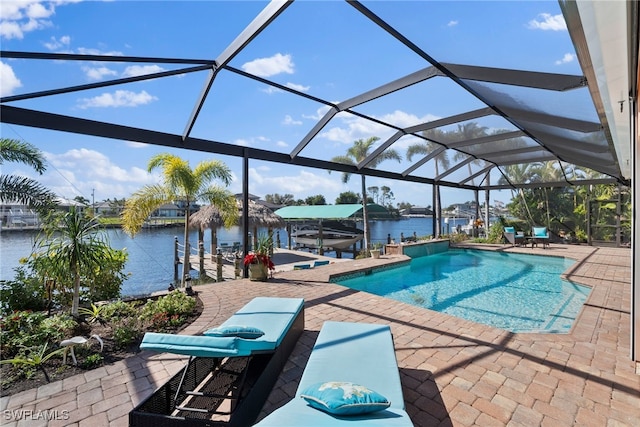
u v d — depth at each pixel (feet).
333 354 8.63
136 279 36.86
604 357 11.38
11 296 16.16
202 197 27.43
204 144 21.38
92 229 15.07
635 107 10.73
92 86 13.38
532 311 20.76
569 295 24.13
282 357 10.41
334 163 30.25
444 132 24.98
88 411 8.30
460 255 42.96
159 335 7.68
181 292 18.44
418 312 16.66
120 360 11.20
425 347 12.27
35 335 11.81
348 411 5.72
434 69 15.57
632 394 9.08
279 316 11.65
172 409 7.73
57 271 14.06
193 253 53.31
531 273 32.50
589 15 5.88
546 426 7.76
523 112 16.46
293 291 20.81
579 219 52.21
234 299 18.83
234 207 29.37
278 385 9.57
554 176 45.37
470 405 8.59
